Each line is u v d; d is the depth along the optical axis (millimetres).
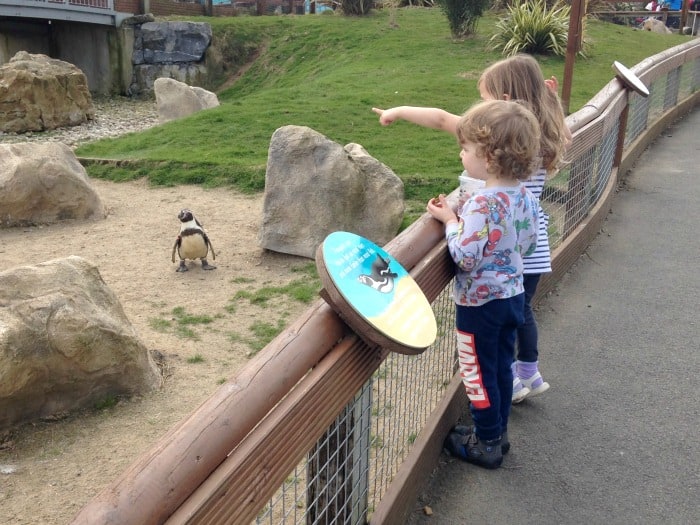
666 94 11320
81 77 18000
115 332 4289
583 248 6141
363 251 2250
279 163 7207
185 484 1394
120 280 6586
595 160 6297
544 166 3330
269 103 13852
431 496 3105
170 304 6012
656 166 9039
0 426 3953
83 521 1245
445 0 19750
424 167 9508
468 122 2799
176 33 22672
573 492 3156
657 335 4684
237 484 1511
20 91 16578
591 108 5848
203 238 6719
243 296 6180
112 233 8141
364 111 12727
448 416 3408
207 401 1589
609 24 22781
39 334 3992
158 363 4906
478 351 2994
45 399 4105
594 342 4574
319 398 1832
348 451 2230
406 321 2070
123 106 21344
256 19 25641
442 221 2928
